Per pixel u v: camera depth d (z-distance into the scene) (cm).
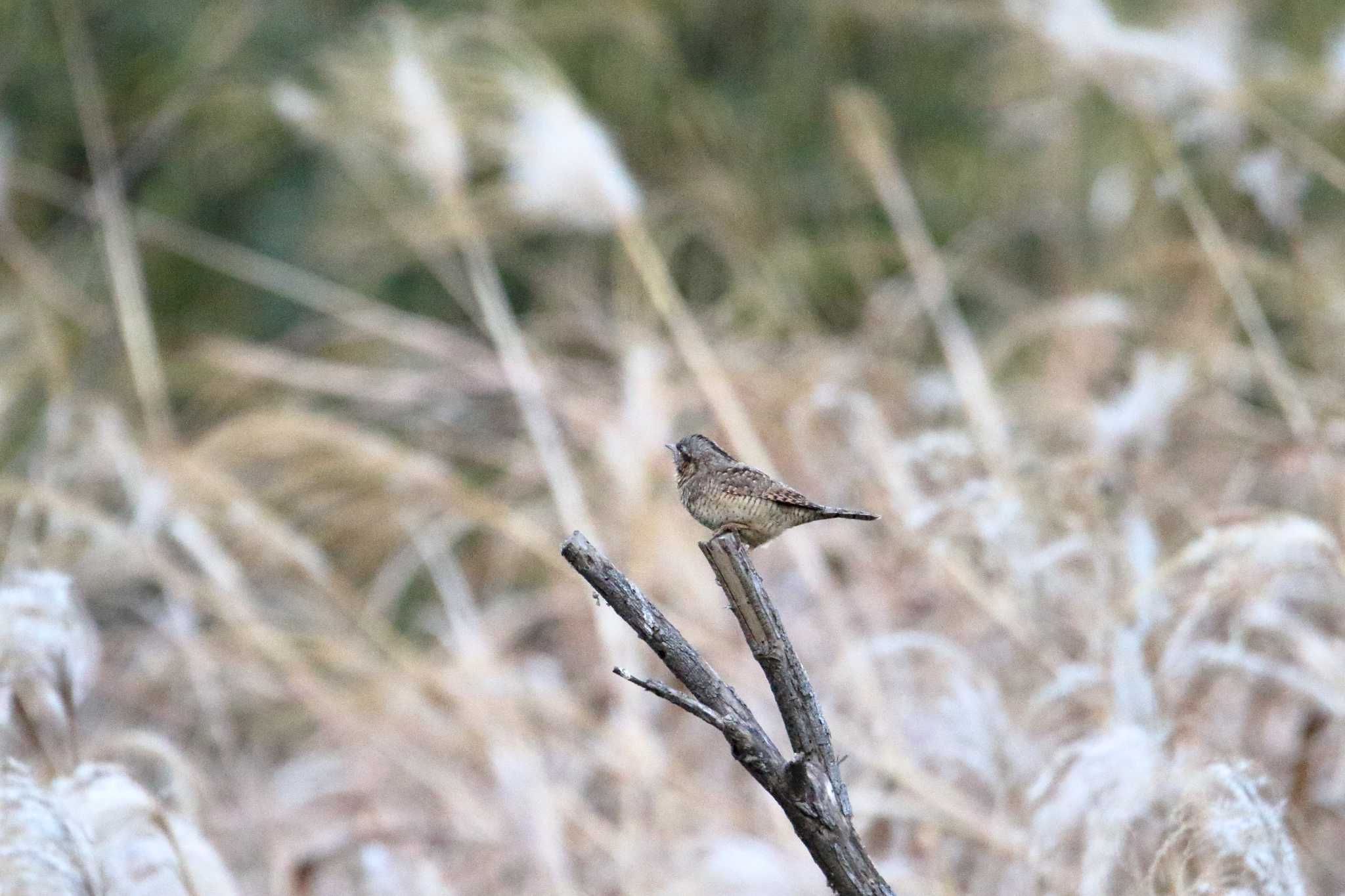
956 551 984
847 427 1214
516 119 1310
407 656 1194
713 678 471
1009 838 830
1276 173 1261
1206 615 845
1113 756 695
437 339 1430
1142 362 1208
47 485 1191
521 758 1001
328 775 1145
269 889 981
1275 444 1115
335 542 1360
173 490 1210
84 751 826
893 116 2089
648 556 1139
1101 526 970
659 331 1507
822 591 1036
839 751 933
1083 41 1279
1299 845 771
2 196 1608
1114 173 1655
